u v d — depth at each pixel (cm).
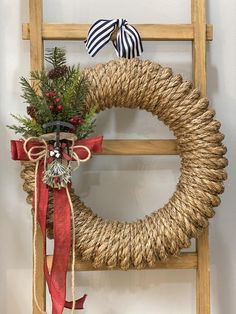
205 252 107
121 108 115
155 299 116
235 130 116
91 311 115
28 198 103
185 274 116
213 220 117
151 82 103
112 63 104
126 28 102
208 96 116
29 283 114
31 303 114
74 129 98
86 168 115
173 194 106
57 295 97
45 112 96
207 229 107
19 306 114
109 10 115
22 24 107
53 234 101
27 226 114
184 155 105
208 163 102
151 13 115
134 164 116
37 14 106
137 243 100
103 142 108
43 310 105
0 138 113
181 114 103
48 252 114
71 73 98
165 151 108
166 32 108
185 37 108
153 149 108
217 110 116
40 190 98
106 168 115
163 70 104
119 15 115
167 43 116
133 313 115
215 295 117
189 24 109
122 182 115
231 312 117
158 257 101
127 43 101
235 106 117
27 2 114
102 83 102
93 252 100
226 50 117
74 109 98
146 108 105
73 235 97
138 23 115
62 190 97
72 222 100
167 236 101
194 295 116
